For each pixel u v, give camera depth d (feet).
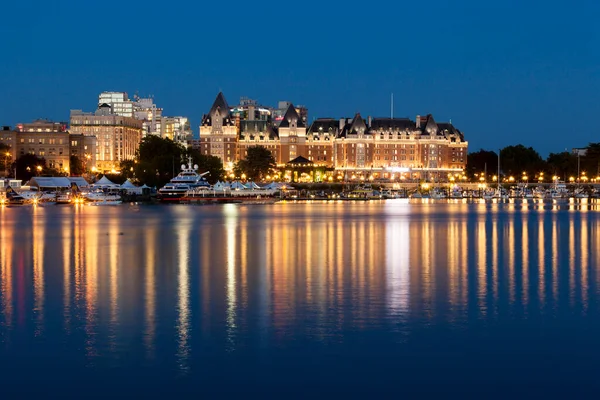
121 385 122.21
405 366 130.62
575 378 124.98
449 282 210.79
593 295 190.70
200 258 269.03
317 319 162.30
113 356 135.74
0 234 377.09
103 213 599.98
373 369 129.08
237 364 131.54
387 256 275.18
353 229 413.39
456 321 160.97
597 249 300.40
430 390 120.16
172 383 122.93
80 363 132.16
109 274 226.99
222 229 413.59
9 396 118.01
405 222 479.41
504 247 309.01
